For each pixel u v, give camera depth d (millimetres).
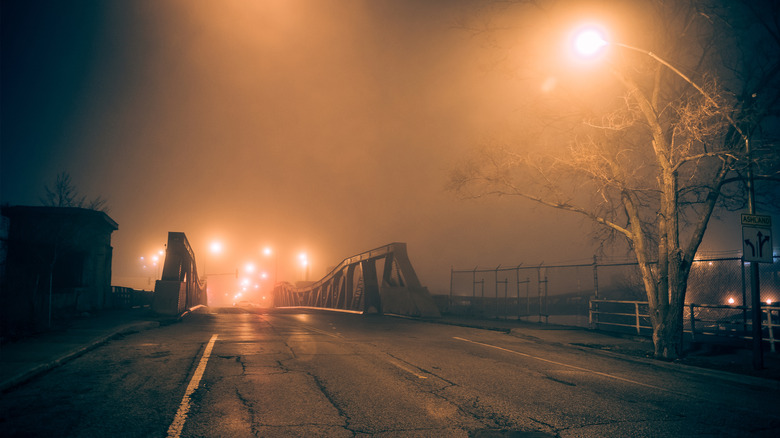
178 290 22203
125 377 7910
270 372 8539
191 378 7887
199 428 5207
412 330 18875
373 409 6207
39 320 15039
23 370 7637
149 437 4867
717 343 13648
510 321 24047
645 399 7379
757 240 10711
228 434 5035
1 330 12469
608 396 7473
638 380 9094
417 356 11156
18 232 19484
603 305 33469
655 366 11172
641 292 28969
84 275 23000
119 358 9891
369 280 32500
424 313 26844
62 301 20250
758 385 9125
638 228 13070
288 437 4988
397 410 6184
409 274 28734
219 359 9914
